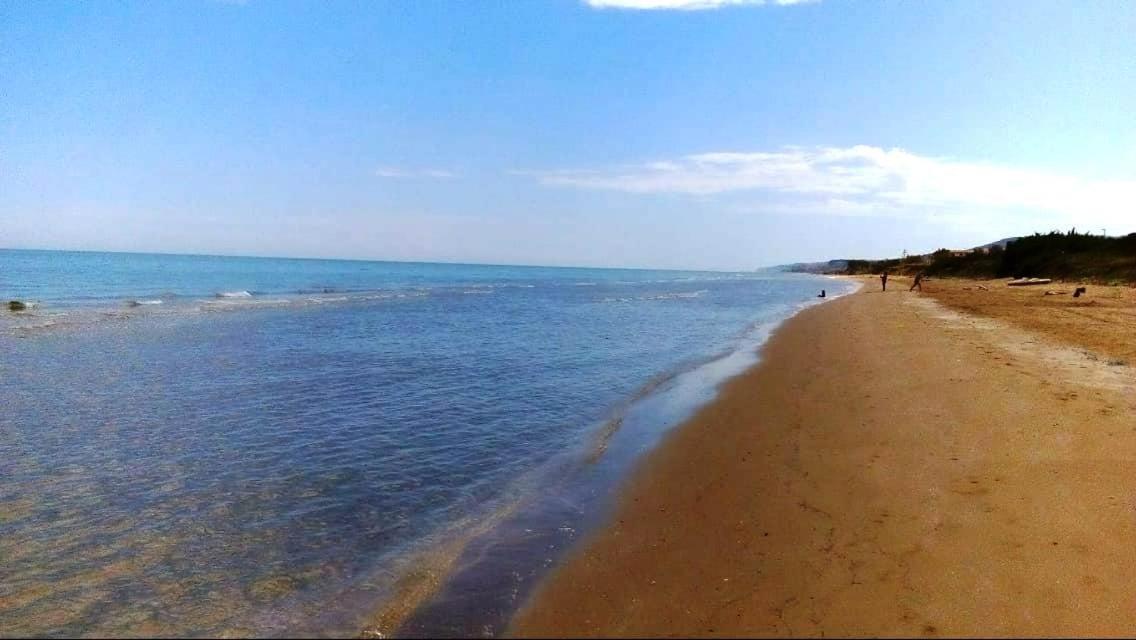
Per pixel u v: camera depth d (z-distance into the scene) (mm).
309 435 8578
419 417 9656
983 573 4652
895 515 5711
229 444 8117
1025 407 9195
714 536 5527
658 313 30125
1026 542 5094
